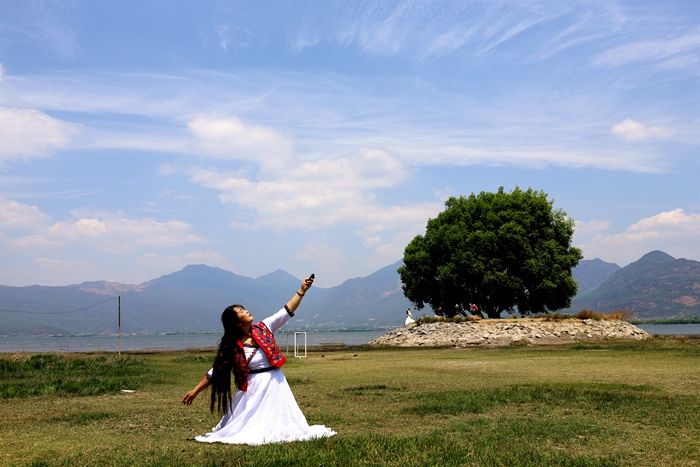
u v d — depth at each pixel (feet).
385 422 34.09
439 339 151.33
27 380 61.11
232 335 27.94
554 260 168.66
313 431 28.30
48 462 23.81
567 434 29.86
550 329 147.95
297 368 78.33
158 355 130.11
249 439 26.96
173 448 26.40
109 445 27.68
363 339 362.94
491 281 166.09
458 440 27.91
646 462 24.59
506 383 52.90
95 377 64.54
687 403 38.86
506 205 173.58
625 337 145.38
